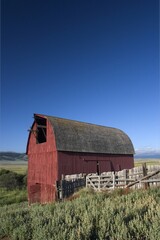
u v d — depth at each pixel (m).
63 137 27.39
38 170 28.95
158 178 15.74
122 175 18.11
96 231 6.78
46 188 27.06
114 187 18.05
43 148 28.59
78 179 21.02
